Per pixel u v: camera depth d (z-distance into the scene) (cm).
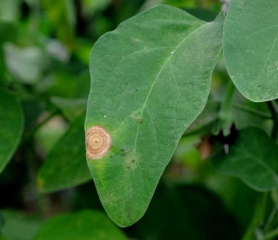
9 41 78
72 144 59
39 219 82
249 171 58
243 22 42
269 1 43
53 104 70
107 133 43
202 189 86
